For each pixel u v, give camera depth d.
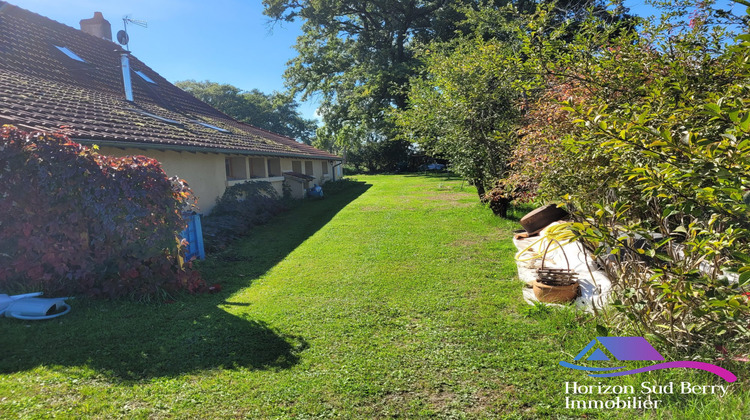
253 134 18.14
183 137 9.73
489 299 4.79
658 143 2.21
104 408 2.71
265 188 13.94
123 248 4.73
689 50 4.17
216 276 6.14
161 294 4.92
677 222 3.83
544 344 3.60
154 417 2.63
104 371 3.18
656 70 4.12
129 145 7.32
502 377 3.10
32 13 12.84
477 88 9.30
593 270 5.07
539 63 5.35
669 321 3.17
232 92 56.75
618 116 3.29
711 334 3.08
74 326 4.00
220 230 9.24
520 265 6.09
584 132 3.64
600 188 4.06
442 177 30.38
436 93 11.18
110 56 14.48
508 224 9.56
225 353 3.52
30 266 4.60
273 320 4.26
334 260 6.92
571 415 2.64
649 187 2.54
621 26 5.50
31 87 8.19
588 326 3.80
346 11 30.78
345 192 21.41
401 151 43.38
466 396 2.88
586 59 4.79
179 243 5.18
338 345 3.68
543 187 5.35
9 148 4.44
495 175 9.90
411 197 16.83
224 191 11.86
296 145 23.89
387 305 4.67
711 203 2.35
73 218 4.60
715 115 2.08
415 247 7.67
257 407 2.76
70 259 4.69
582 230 3.00
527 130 6.74
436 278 5.68
